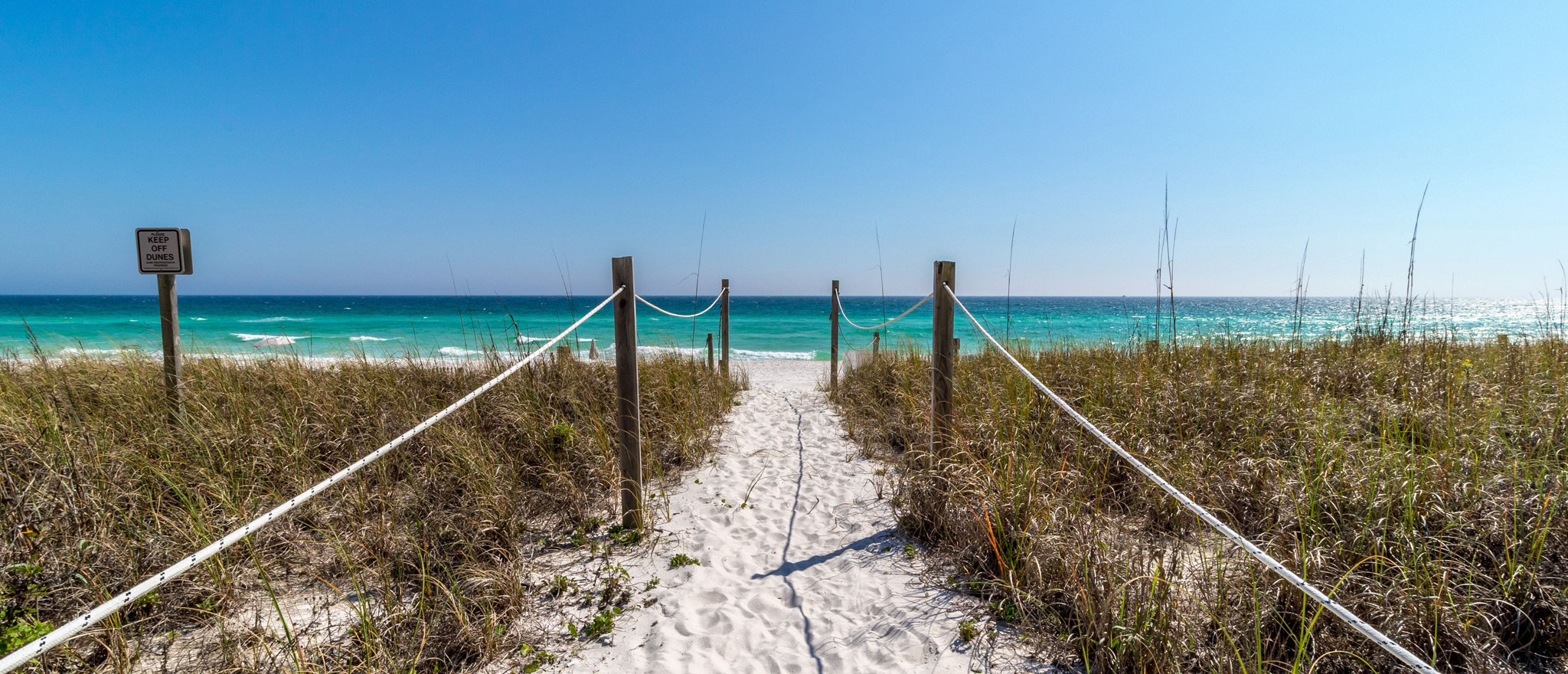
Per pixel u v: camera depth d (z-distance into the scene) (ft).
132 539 9.39
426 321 106.93
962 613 9.32
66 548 8.82
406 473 13.10
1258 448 13.00
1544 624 7.62
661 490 15.01
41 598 7.95
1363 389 16.71
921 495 12.30
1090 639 7.92
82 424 12.21
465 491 12.40
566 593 10.12
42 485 9.87
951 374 13.08
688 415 19.36
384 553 10.37
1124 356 21.38
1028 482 11.00
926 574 10.59
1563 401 13.19
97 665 7.46
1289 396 15.62
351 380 18.19
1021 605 8.97
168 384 14.28
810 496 14.78
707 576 10.84
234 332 88.02
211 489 10.85
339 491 11.85
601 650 8.71
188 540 9.48
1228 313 122.83
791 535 12.64
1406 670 7.15
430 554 10.14
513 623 9.00
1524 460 10.57
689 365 25.48
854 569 10.96
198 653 7.91
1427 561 8.23
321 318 117.80
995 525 10.44
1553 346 20.17
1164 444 13.65
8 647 6.91
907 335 32.65
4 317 105.70
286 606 9.15
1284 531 9.71
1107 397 16.87
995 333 33.53
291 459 12.92
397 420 15.52
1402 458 10.61
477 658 8.29
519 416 15.61
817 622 9.37
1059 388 18.48
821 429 22.04
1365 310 22.47
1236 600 8.30
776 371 48.37
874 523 12.98
